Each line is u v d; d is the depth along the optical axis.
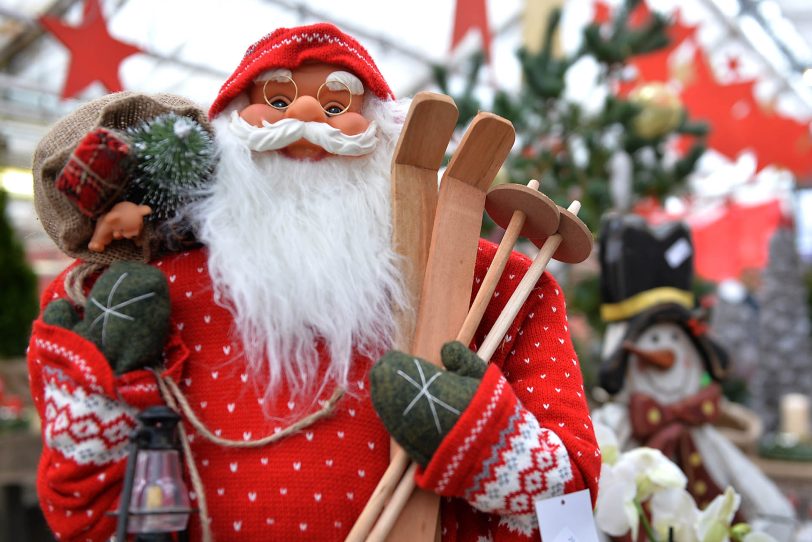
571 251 1.02
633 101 2.67
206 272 0.96
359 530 0.86
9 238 4.41
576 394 0.96
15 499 3.37
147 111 0.93
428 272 0.94
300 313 0.90
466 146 0.95
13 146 6.32
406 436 0.83
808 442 3.69
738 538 1.33
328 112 0.99
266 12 5.59
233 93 0.98
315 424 0.90
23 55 6.08
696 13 7.27
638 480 1.34
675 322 1.97
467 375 0.87
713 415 1.95
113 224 0.89
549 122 2.76
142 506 0.81
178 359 0.91
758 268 5.57
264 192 0.94
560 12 2.88
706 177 8.16
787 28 7.65
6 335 4.36
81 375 0.85
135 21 5.37
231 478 0.89
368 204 0.98
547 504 0.85
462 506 0.97
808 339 5.05
